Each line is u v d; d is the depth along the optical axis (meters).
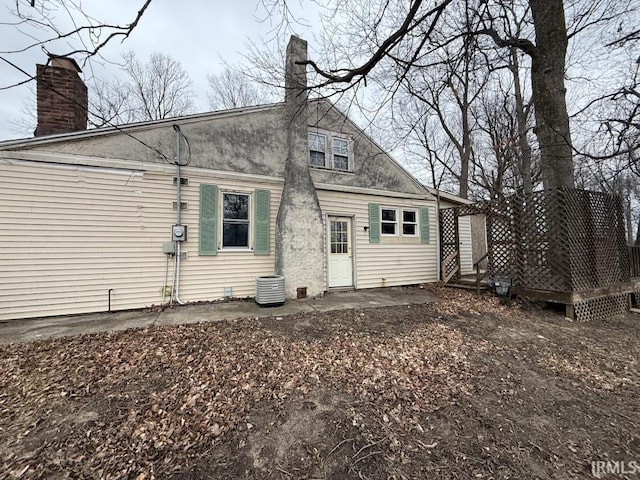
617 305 5.89
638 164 5.89
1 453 1.91
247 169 6.80
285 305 6.02
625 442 2.09
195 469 1.81
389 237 8.93
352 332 4.35
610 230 6.03
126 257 5.58
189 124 6.23
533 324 4.91
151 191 5.82
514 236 6.38
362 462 1.89
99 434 2.09
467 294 7.42
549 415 2.40
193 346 3.64
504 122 13.99
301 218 6.74
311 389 2.74
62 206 5.14
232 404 2.48
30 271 4.92
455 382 2.93
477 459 1.91
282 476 1.78
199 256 6.21
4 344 3.71
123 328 4.39
